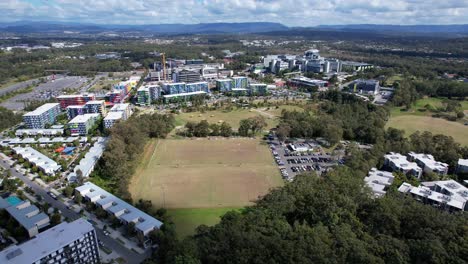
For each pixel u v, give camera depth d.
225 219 151.88
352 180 182.00
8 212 171.00
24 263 115.38
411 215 145.00
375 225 149.38
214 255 124.56
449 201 180.75
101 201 180.50
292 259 117.81
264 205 169.75
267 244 126.94
